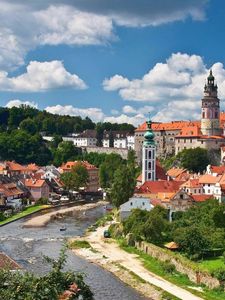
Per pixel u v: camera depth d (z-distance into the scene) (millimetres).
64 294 60344
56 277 56188
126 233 196875
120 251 179875
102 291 130625
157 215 184125
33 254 171750
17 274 57500
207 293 127750
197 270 138000
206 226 180875
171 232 179125
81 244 189750
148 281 139250
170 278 142625
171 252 159625
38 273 140375
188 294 127000
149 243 175625
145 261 163875
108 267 156625
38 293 54188
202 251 156125
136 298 125375
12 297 53906
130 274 146500
